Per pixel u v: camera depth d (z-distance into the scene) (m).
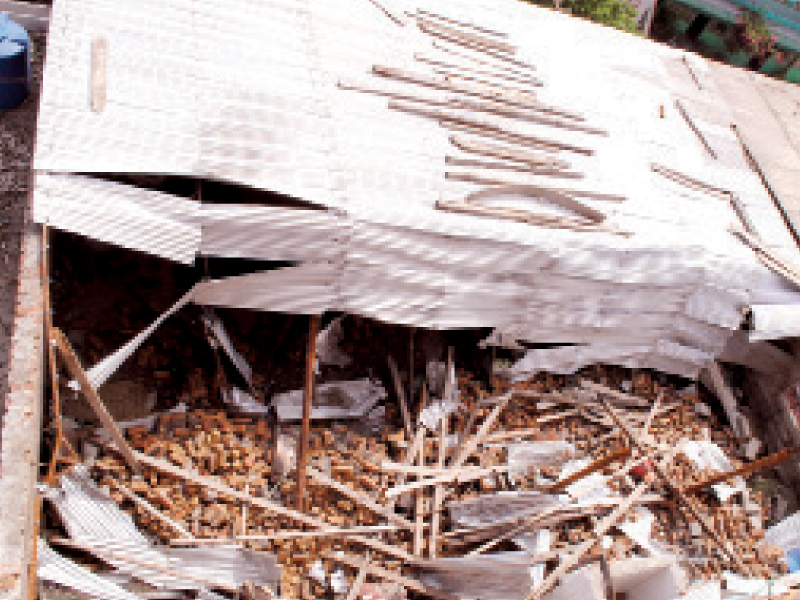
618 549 10.98
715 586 10.22
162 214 8.59
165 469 9.50
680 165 13.27
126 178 9.88
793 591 10.66
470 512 10.81
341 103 10.62
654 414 12.80
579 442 12.21
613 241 10.93
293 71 10.66
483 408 11.98
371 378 11.65
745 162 14.38
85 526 8.51
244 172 9.01
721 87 16.31
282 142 9.58
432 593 10.10
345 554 10.03
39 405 8.14
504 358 12.28
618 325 11.91
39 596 7.47
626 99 14.15
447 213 9.91
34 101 12.12
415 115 11.20
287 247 9.19
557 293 11.04
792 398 13.03
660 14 27.41
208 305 10.19
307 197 9.12
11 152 11.40
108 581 8.09
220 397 10.50
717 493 12.02
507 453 11.59
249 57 10.50
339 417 11.01
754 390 13.79
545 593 9.96
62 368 9.62
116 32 9.85
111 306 10.44
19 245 10.54
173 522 9.23
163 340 10.54
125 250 10.79
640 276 11.29
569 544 10.91
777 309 11.98
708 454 12.70
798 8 26.62
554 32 14.91
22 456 7.39
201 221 8.74
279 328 11.36
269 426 10.66
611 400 12.84
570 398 12.52
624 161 12.61
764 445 13.48
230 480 9.85
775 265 12.09
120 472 9.24
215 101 9.64
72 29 9.61
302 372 11.18
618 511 11.15
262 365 11.05
